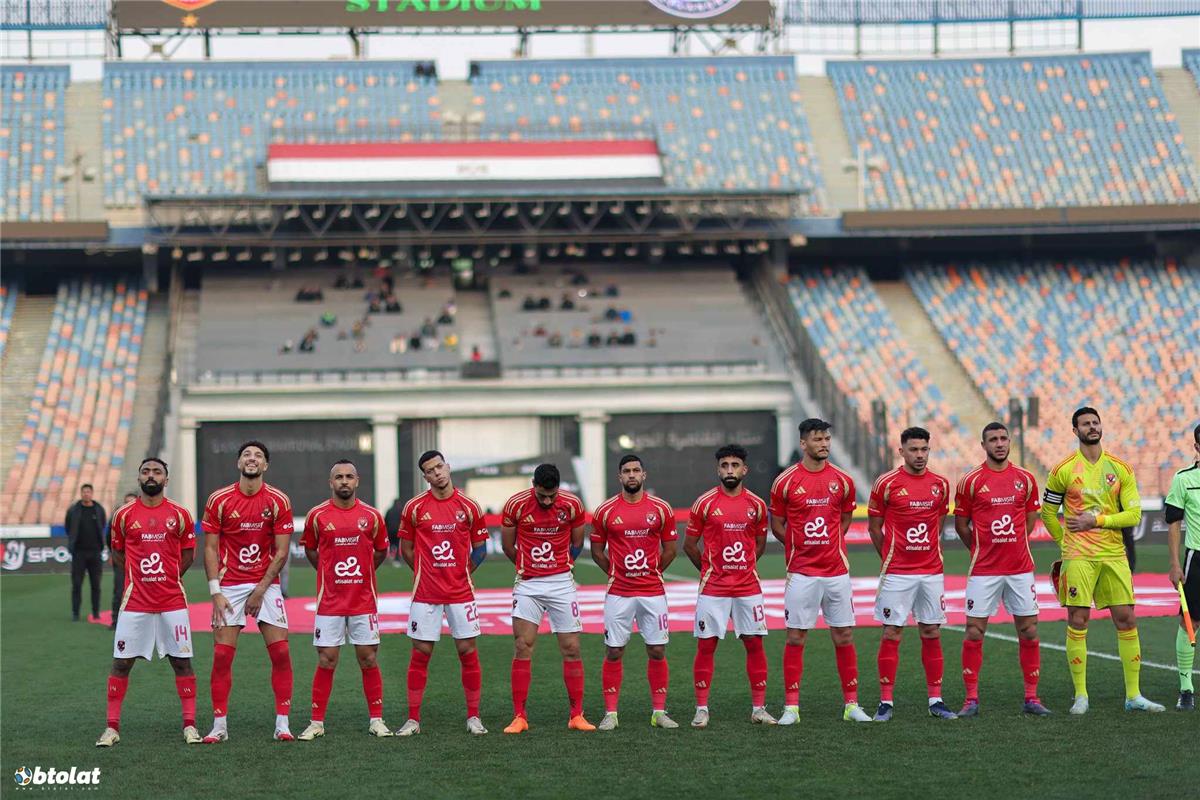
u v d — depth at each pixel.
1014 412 43.44
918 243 63.44
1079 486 14.79
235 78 66.12
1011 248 64.12
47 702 17.14
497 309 59.47
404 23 65.75
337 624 14.48
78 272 61.03
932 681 14.77
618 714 15.48
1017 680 17.06
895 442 52.28
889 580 14.69
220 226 58.19
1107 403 54.78
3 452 50.59
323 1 65.06
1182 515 14.88
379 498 54.66
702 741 13.75
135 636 14.30
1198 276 62.41
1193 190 63.16
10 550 39.62
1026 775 11.91
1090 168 64.38
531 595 14.64
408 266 62.34
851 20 69.75
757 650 14.71
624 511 14.59
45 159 61.66
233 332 57.06
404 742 14.07
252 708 16.42
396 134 62.03
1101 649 19.48
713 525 14.62
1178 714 14.49
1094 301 61.09
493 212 58.81
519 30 66.88
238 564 14.45
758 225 60.09
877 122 67.06
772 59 69.06
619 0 66.69
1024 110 67.38
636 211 60.38
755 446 56.47
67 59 66.38
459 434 55.38
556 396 55.62
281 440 54.41
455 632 14.59
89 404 53.38
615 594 14.57
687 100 66.81
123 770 13.00
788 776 12.12
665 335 58.41
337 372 55.50
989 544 14.69
